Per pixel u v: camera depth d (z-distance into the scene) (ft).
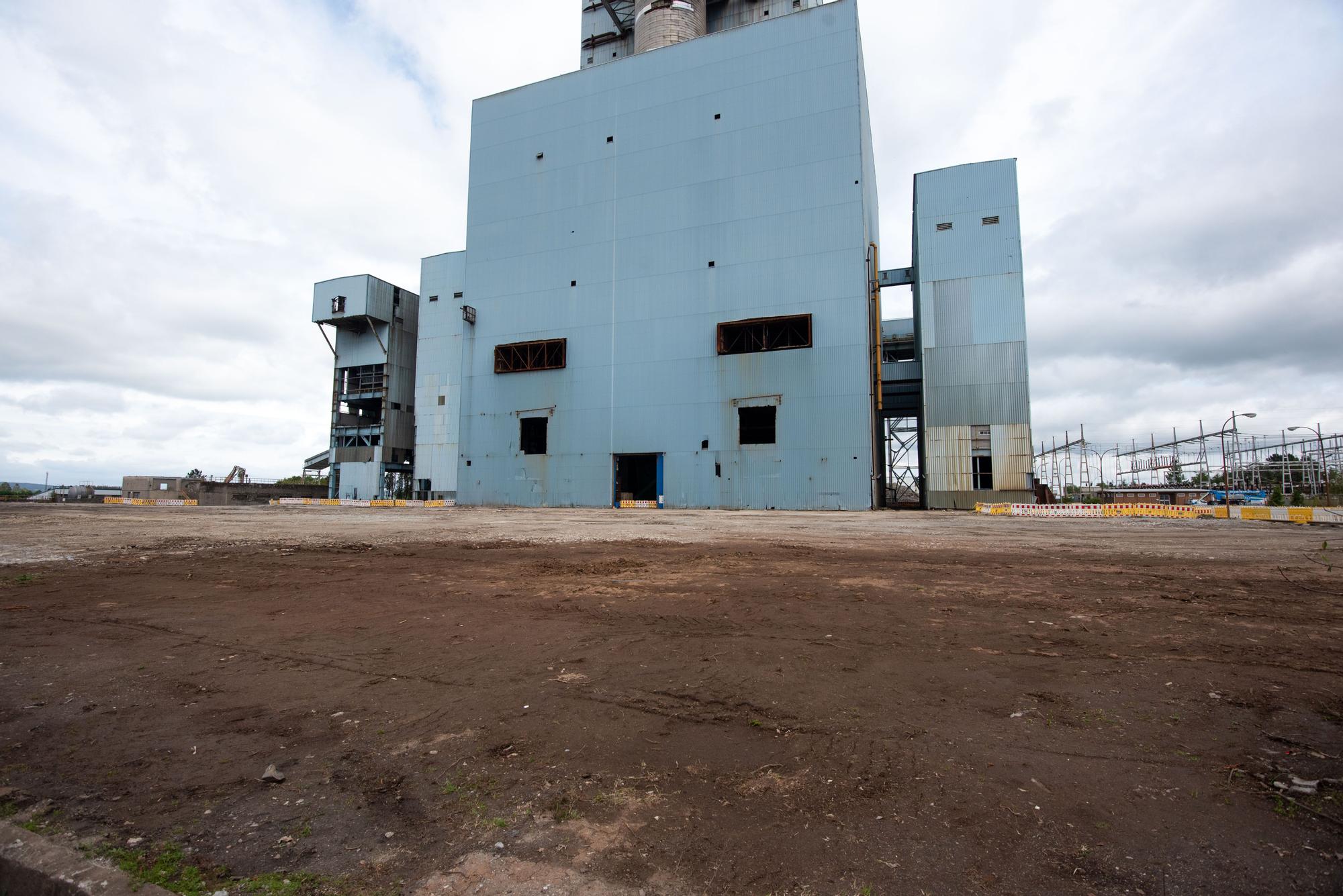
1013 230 112.47
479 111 151.64
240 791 9.84
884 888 7.34
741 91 127.75
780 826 8.73
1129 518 90.58
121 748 11.44
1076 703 13.51
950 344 113.39
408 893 7.34
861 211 117.29
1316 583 29.01
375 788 9.93
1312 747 11.14
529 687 14.82
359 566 35.91
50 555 41.14
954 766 10.53
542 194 143.13
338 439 171.83
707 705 13.57
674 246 129.90
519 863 7.94
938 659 16.90
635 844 8.34
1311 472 149.89
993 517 92.73
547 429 137.59
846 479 113.91
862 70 132.57
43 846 8.16
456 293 156.15
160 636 19.99
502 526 70.49
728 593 27.12
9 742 11.73
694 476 123.95
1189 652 17.40
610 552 43.39
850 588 28.14
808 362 117.70
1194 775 10.11
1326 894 7.11
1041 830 8.55
